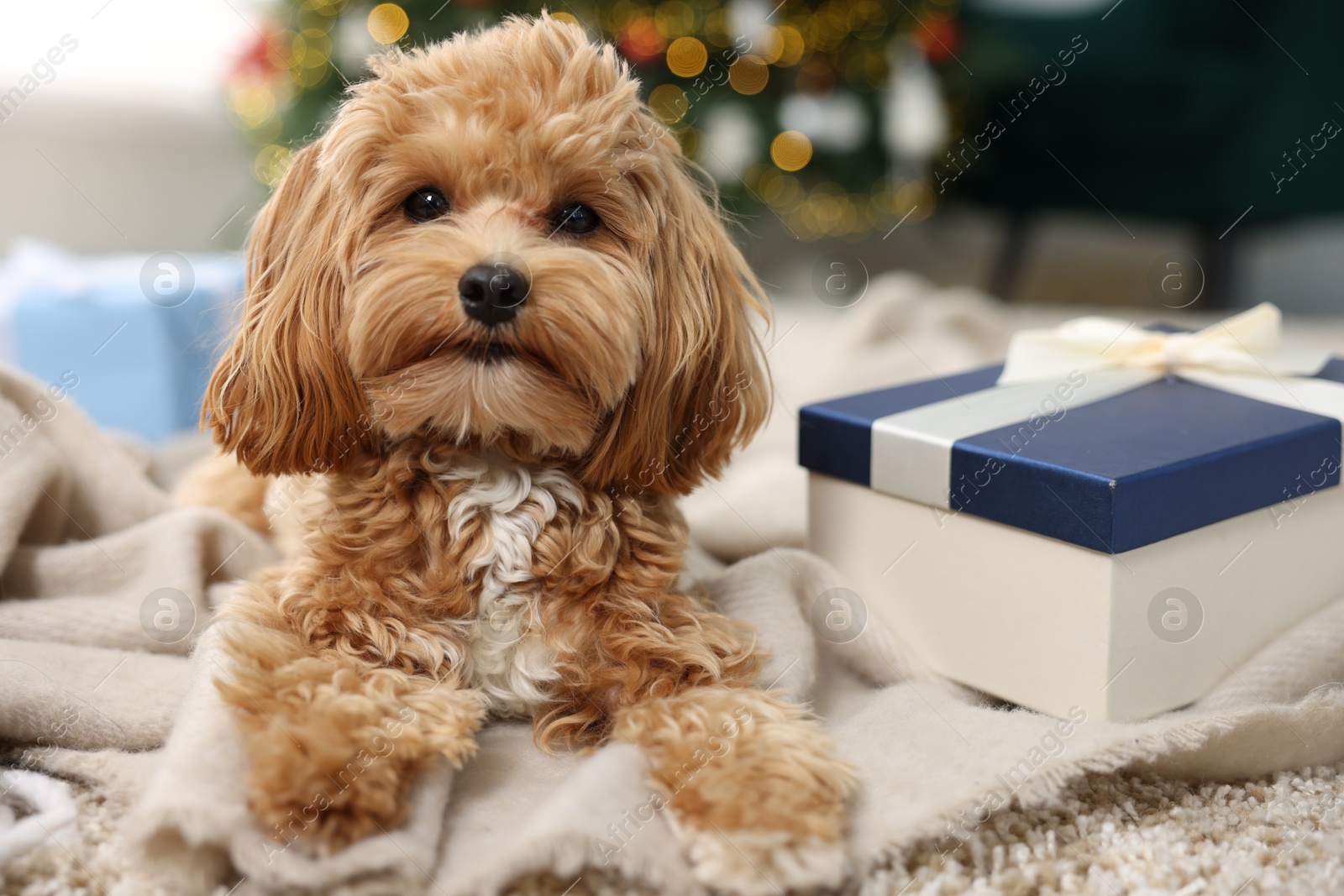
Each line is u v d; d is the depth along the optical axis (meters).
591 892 1.15
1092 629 1.43
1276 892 1.15
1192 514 1.45
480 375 1.30
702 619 1.46
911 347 2.90
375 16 3.89
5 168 4.20
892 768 1.31
